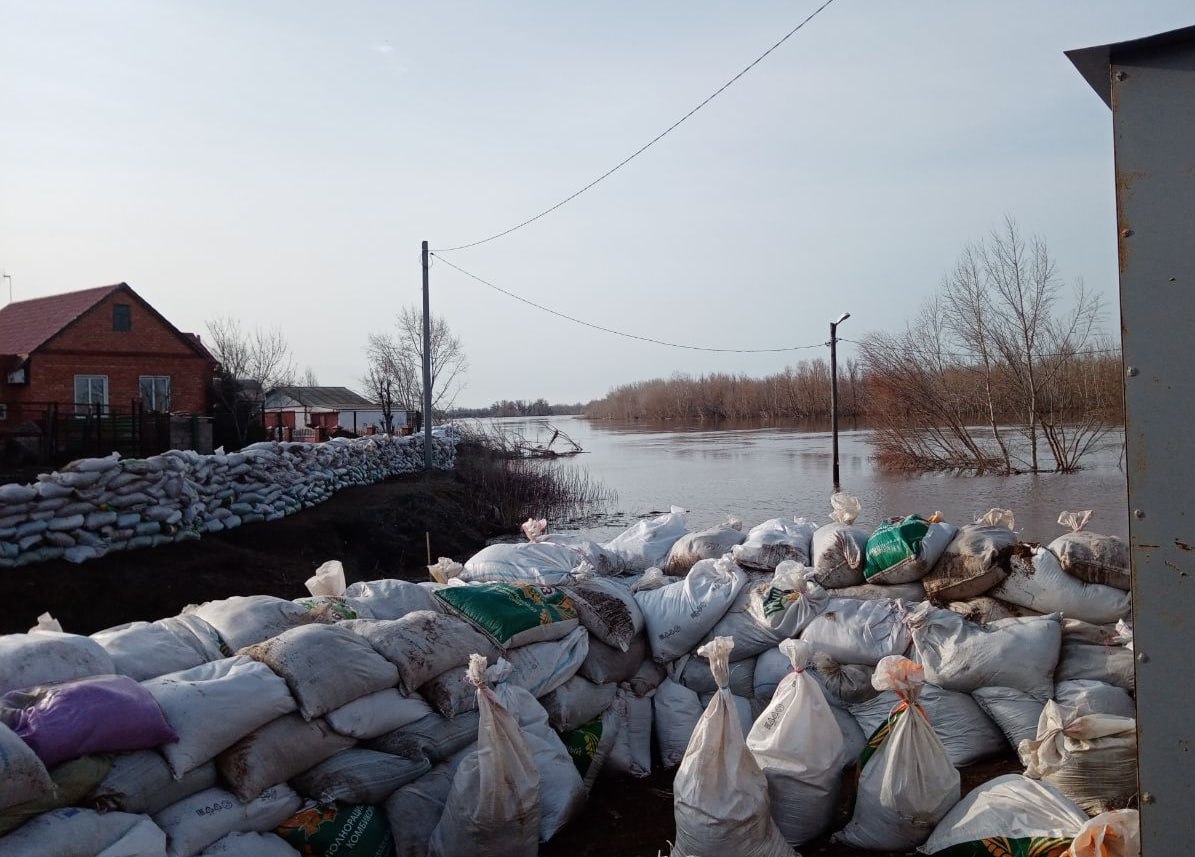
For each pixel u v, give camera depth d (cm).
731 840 347
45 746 277
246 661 355
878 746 378
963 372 3022
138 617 925
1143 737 235
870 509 1991
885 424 3100
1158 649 233
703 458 3675
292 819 340
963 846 343
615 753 456
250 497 1331
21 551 924
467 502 2009
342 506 1563
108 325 2838
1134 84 235
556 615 450
